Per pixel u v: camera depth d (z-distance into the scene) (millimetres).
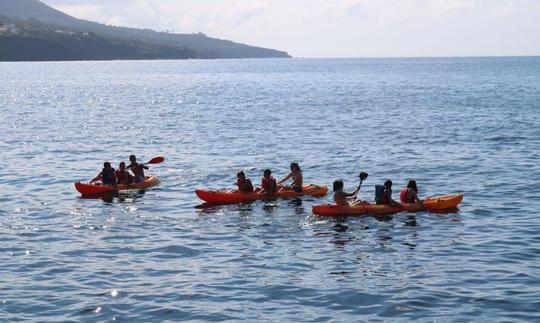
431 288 15273
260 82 132875
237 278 16141
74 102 78375
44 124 53156
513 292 14914
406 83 123812
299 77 160875
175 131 48125
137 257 17906
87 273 16547
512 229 20438
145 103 76500
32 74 166750
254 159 35031
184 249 18625
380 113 61281
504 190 26469
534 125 48938
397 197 25625
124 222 21828
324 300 14664
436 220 21703
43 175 30688
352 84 122250
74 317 13844
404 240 19391
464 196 25516
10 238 19781
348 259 17594
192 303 14562
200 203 24594
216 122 54281
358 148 38656
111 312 14094
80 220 22094
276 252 18312
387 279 15961
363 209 22500
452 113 60000
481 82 122875
